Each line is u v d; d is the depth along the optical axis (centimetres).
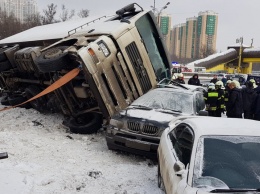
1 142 758
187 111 809
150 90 942
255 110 1161
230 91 1153
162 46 1077
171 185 406
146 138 718
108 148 792
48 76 1087
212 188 346
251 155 396
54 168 629
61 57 877
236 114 1141
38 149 740
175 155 466
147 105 848
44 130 945
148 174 642
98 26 1027
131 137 736
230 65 5203
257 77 2012
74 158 705
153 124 721
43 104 1166
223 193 338
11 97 1276
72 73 869
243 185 357
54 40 1132
